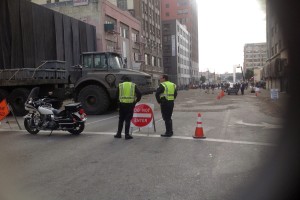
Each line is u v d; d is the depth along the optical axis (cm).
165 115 970
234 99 2959
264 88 6525
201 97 3491
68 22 3067
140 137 962
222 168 623
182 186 526
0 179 585
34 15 2553
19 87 1664
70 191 517
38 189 530
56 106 1146
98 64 1627
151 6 7144
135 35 5566
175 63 10050
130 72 1612
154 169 626
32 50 2517
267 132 1018
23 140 947
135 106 1035
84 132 1065
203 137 934
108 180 566
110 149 806
